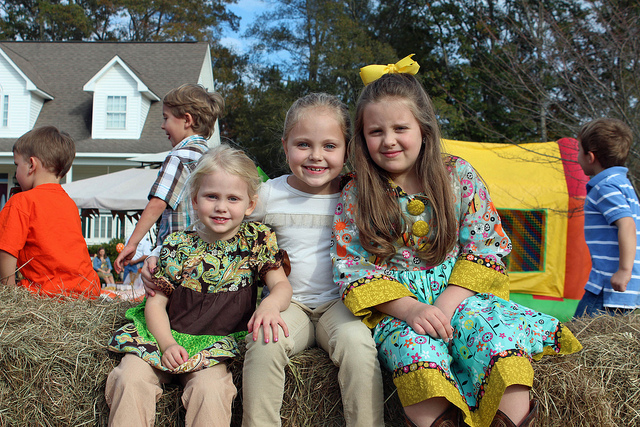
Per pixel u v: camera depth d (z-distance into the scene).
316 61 24.22
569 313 5.64
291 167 2.33
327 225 2.39
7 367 1.97
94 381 2.01
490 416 1.75
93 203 9.35
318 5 26.03
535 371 2.02
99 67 19.27
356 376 1.88
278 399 1.92
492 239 2.19
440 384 1.73
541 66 8.57
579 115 7.53
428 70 22.69
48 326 2.20
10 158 16.44
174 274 2.16
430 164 2.22
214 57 30.05
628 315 2.64
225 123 28.20
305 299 2.34
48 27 33.22
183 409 1.99
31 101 17.38
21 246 2.83
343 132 2.33
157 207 3.09
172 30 32.06
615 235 3.22
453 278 2.12
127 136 16.94
